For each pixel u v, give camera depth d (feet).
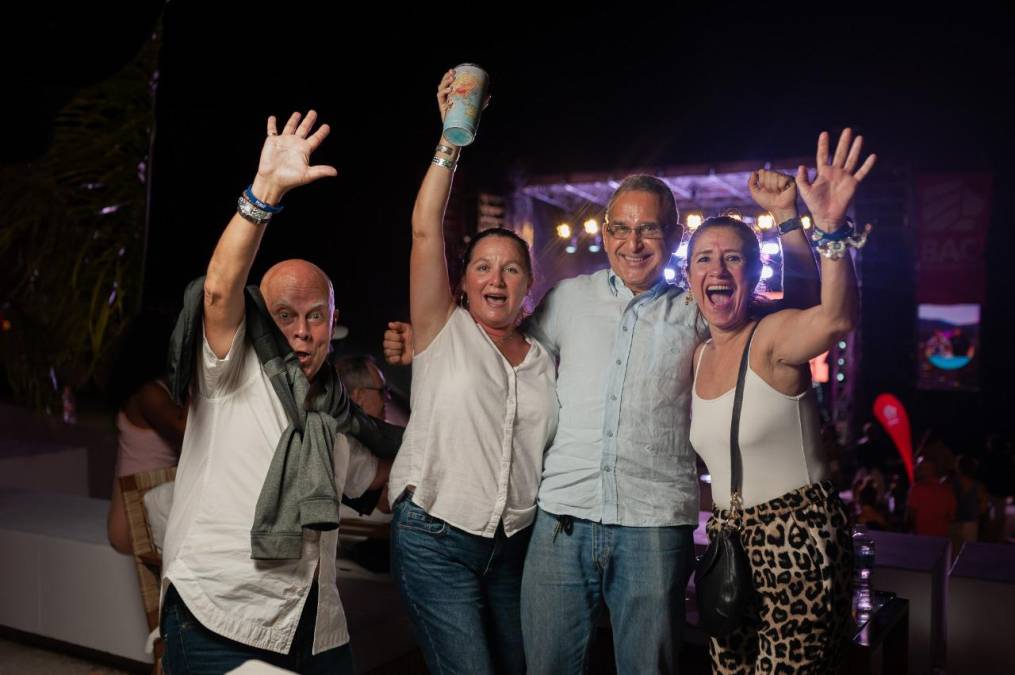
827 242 7.83
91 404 39.81
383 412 13.65
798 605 8.27
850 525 8.66
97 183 31.32
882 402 35.83
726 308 8.65
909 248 41.60
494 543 9.11
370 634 12.18
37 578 14.47
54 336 31.17
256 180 7.59
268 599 7.96
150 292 32.48
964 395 46.85
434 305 9.27
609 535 8.96
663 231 9.42
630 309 9.32
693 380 9.24
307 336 8.74
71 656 14.67
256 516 7.84
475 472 8.96
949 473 28.45
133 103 31.19
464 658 8.91
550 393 9.43
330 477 8.13
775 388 8.45
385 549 14.10
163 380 13.15
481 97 9.00
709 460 8.87
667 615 8.86
